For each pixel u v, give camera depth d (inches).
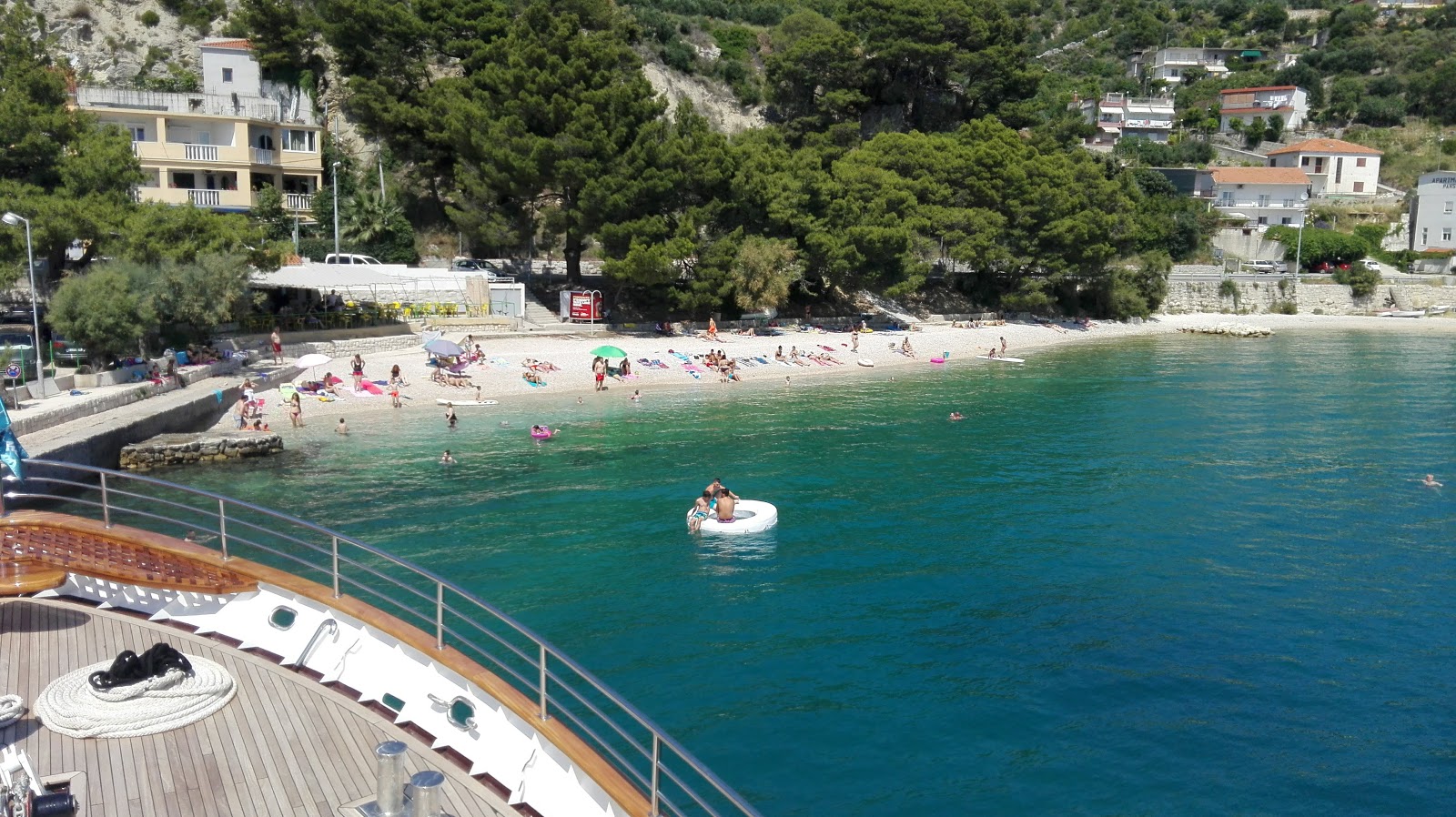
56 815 309.4
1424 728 824.9
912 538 1286.9
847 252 3068.4
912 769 751.7
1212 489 1542.8
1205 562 1207.6
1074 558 1218.6
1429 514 1414.9
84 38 3636.8
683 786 330.3
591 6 3900.1
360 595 1035.9
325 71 3501.5
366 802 335.0
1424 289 4591.5
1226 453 1788.9
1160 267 4033.0
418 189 3405.5
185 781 345.4
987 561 1201.4
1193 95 6806.1
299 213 3004.4
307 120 3312.0
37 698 389.1
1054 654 949.8
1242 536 1310.3
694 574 1142.3
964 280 3816.4
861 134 4724.4
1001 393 2434.8
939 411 2182.6
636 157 2748.5
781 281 2908.5
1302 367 2945.4
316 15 3366.1
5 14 3472.0
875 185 3373.5
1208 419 2112.5
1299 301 4537.4
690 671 901.2
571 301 2861.7
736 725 809.5
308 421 1886.1
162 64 3705.7
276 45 3346.5
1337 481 1592.0
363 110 3149.6
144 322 1776.6
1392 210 5374.0
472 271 2896.2
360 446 1726.1
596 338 2765.7
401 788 304.2
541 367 2384.4
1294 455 1777.8
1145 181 5036.9
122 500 1328.7
